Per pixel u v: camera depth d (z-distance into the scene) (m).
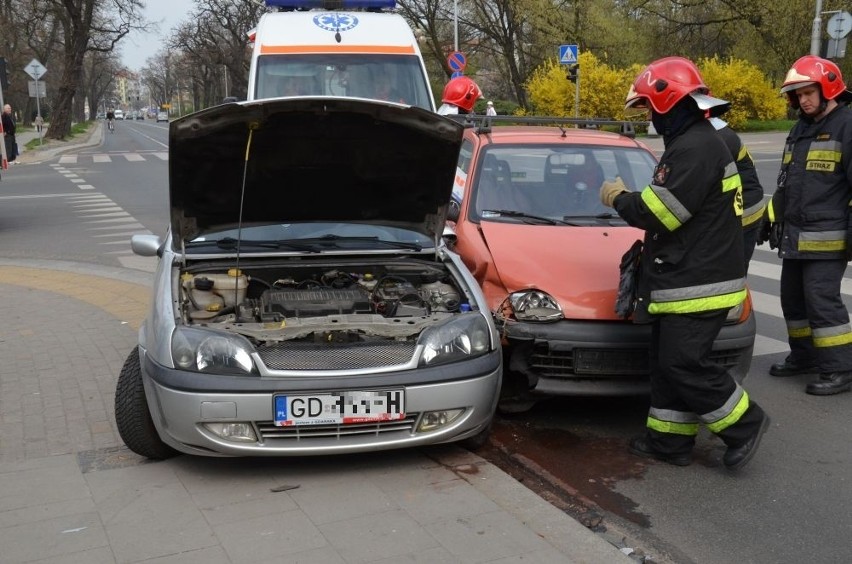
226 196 4.81
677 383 4.23
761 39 38.78
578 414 5.36
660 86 4.08
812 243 5.66
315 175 4.82
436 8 41.78
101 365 6.10
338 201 5.04
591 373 4.75
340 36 9.70
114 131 65.81
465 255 5.48
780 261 10.39
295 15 10.00
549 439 4.95
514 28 40.78
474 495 3.92
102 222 13.88
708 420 4.25
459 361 4.18
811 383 5.75
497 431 5.07
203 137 4.37
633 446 4.69
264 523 3.64
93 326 7.22
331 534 3.53
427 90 9.68
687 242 4.11
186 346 3.98
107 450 4.55
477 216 5.82
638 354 4.75
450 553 3.37
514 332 4.76
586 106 33.69
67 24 44.47
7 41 52.16
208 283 4.60
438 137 4.60
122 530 3.58
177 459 4.39
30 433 4.81
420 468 4.25
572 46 25.05
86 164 27.33
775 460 4.60
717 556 3.57
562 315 4.76
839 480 4.33
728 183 4.08
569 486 4.28
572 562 3.30
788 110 40.25
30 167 26.25
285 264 4.84
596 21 37.78
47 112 80.19
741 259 4.19
